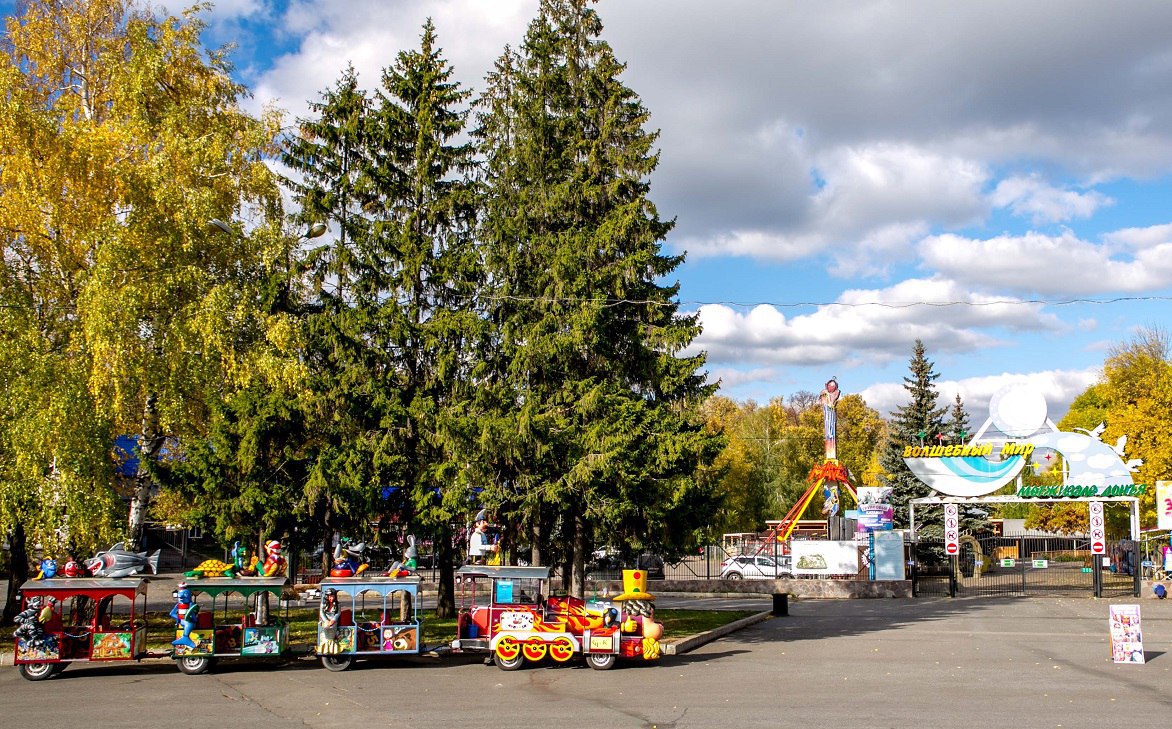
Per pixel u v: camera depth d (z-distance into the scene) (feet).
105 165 68.69
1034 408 128.57
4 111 66.39
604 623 60.70
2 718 43.65
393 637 61.11
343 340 78.38
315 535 75.66
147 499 76.59
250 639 60.08
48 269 70.18
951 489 129.90
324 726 41.34
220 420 70.49
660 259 86.07
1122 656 61.72
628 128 88.74
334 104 85.92
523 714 43.98
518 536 78.38
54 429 59.98
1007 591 134.10
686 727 40.55
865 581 133.69
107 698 49.39
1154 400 144.05
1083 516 178.09
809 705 45.88
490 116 90.38
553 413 76.54
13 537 81.66
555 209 84.69
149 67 73.87
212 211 71.20
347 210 85.51
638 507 75.10
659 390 83.20
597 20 92.68
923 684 52.75
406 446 79.05
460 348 81.97
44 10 82.38
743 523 216.95
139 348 64.80
